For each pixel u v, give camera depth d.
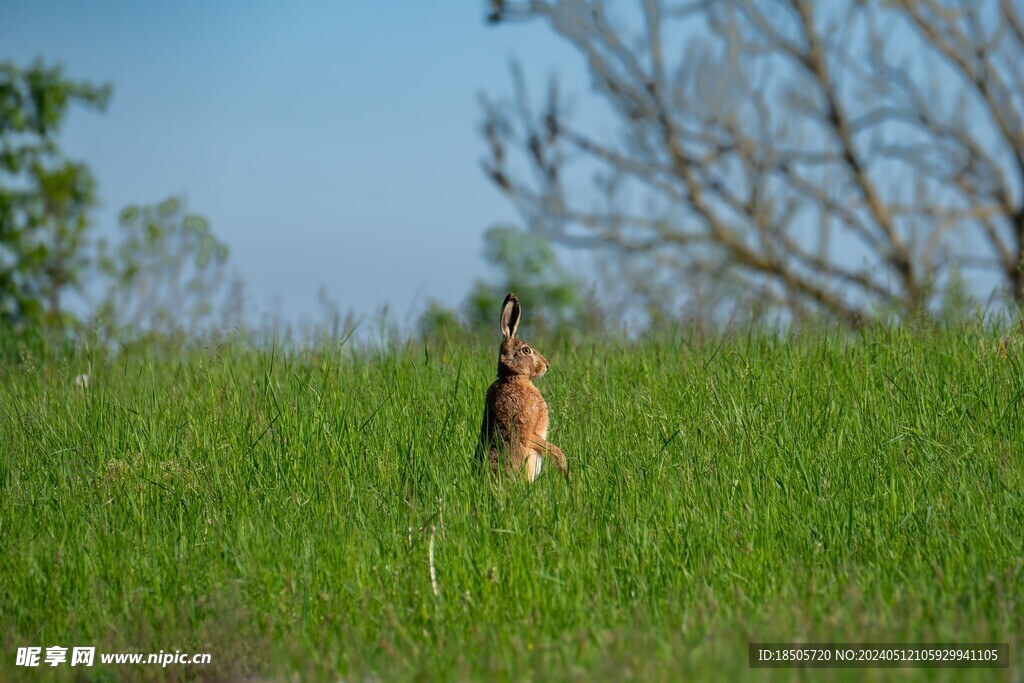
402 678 17.81
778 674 16.78
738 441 28.16
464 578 21.84
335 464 27.92
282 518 25.00
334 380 34.62
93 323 41.94
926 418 29.31
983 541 22.42
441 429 30.50
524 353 28.97
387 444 28.97
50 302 85.81
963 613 18.77
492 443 28.39
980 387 31.08
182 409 33.00
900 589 20.11
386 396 33.28
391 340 38.84
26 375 37.41
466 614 20.58
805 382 33.00
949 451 27.11
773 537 22.86
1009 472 25.75
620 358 37.12
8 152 86.56
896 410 30.42
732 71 90.81
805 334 38.06
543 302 73.88
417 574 22.16
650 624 19.20
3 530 25.92
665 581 21.45
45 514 26.59
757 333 39.09
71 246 86.56
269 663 19.41
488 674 17.64
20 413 33.66
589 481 26.33
